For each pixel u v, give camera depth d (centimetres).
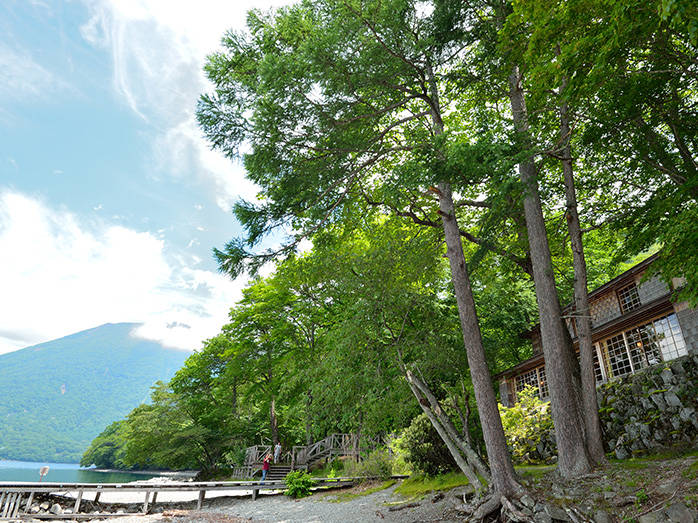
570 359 1134
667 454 1026
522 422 1600
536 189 1039
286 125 1110
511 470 949
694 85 1041
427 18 1115
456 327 1531
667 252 755
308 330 2798
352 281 1419
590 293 1859
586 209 1379
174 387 3925
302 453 2498
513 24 786
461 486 1159
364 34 1038
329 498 1525
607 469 910
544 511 805
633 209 1188
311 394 1530
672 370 1220
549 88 755
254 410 3788
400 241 1445
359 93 1162
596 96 1054
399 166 928
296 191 1198
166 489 1578
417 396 1243
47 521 1334
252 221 1167
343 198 1272
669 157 1103
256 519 1311
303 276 1546
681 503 659
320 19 1073
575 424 962
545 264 1085
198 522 1294
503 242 1416
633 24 527
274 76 992
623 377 1393
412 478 1459
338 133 1172
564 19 631
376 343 1347
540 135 1068
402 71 1134
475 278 1680
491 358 2266
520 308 2544
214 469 3556
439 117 1258
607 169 1290
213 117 1077
